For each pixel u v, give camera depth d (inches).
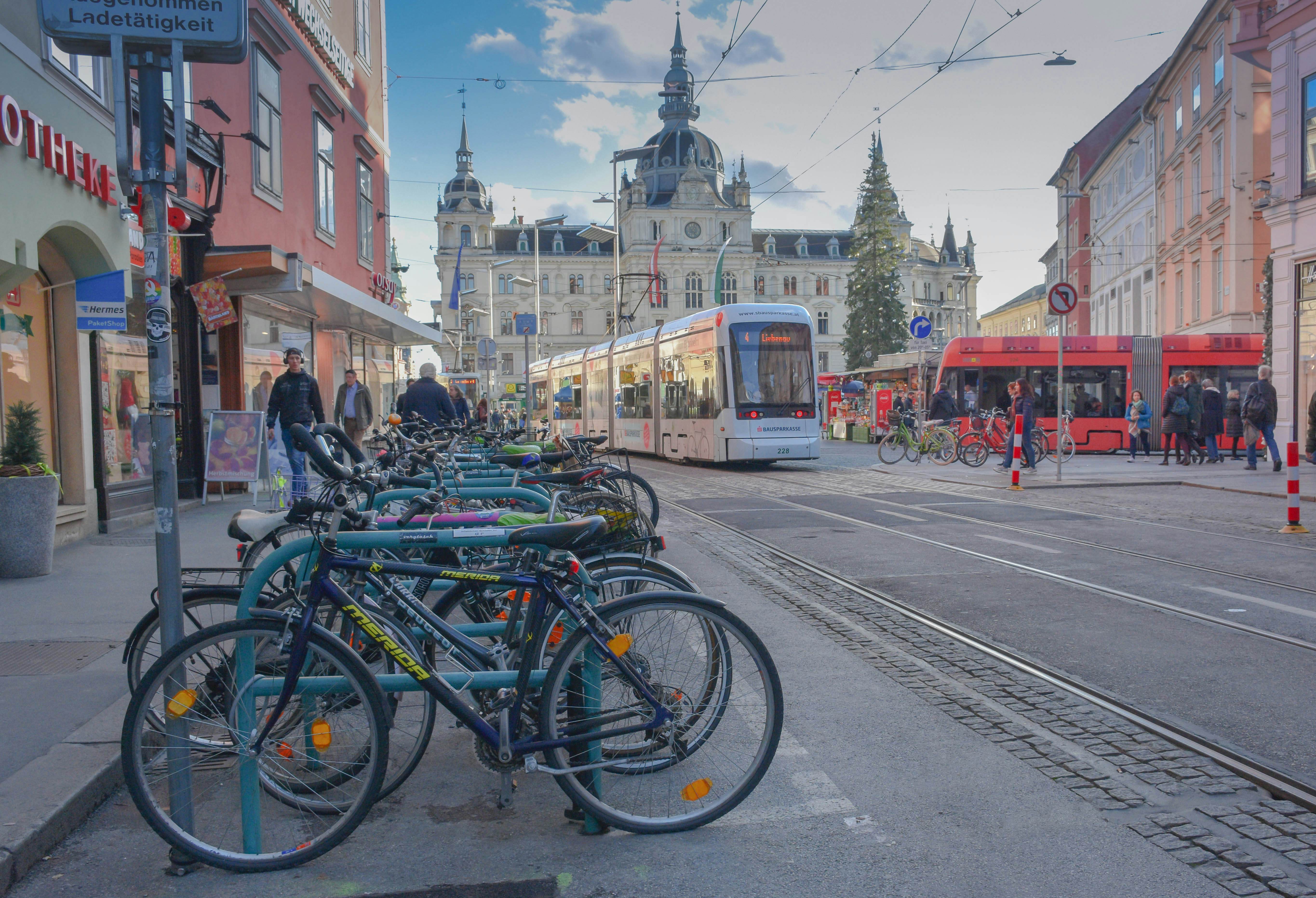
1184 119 1473.9
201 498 527.8
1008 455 766.5
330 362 839.7
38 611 254.4
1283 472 709.3
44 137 347.9
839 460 951.6
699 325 847.1
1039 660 218.2
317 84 735.7
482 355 1464.1
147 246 137.3
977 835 134.0
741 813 142.2
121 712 171.6
